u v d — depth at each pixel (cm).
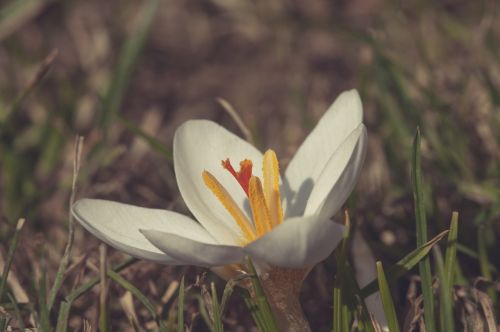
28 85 40
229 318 35
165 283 37
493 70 44
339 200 30
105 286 32
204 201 32
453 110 44
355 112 32
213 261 29
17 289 35
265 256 29
